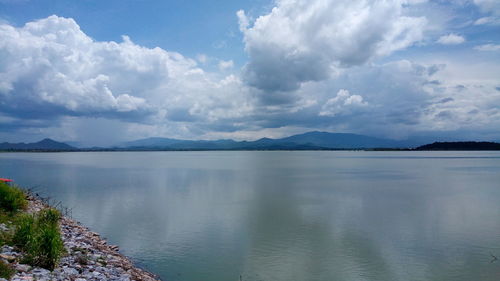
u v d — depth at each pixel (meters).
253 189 62.75
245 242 28.23
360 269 22.97
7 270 12.73
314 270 22.59
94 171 107.19
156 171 111.19
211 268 22.48
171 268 22.25
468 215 39.34
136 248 26.09
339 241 28.91
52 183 69.38
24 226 16.89
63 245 17.75
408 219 37.19
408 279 21.52
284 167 138.25
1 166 129.00
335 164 163.88
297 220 36.31
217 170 118.44
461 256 25.52
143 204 45.38
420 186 68.19
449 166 140.00
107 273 16.61
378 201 49.03
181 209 41.81
